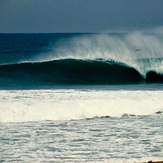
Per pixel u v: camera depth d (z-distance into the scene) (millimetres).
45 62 122875
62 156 49188
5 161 47250
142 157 49156
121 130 61438
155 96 84312
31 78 117125
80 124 65250
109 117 70750
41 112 70062
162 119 69500
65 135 58281
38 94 83750
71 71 122812
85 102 76250
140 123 66250
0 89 95500
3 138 56438
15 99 77875
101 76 122438
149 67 124875
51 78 118062
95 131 60688
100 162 47062
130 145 53812
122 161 47531
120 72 123812
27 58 193375
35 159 48094
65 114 69875
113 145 53750
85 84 111375
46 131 60438
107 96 83000
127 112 73188
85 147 52781
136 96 83812
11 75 117250
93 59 126125
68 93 85625
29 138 56594
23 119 67312
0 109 70000
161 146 53531
